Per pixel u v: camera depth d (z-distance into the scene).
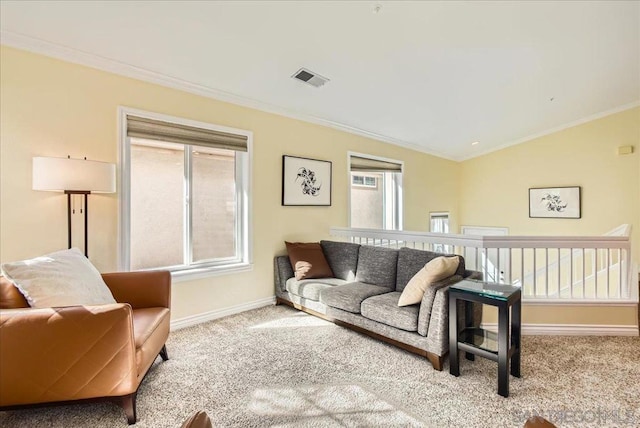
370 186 5.32
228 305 3.41
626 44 3.08
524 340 2.78
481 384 2.07
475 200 6.78
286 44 2.64
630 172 4.96
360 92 3.62
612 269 3.46
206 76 3.02
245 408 1.83
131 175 2.93
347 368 2.27
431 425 1.68
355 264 3.52
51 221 2.42
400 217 5.61
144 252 3.01
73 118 2.49
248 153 3.58
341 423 1.70
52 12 2.09
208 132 3.26
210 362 2.36
